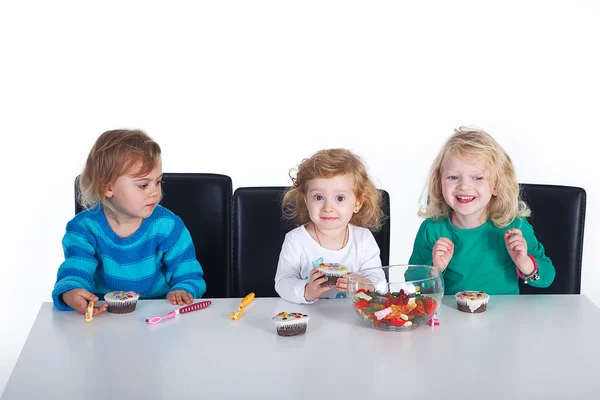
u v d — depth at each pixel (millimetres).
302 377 1439
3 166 3781
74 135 3812
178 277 2252
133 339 1662
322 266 1970
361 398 1343
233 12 3832
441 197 2381
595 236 3861
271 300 1967
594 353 1568
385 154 3930
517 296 1993
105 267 2225
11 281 3814
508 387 1394
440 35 3863
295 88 3875
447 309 1877
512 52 3840
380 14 3863
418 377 1437
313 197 2184
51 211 3820
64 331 1720
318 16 3852
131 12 3816
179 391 1383
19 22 3758
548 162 3877
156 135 3861
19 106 3771
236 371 1471
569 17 3791
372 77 3883
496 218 2309
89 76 3812
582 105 3822
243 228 2404
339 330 1709
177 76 3844
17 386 1413
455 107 3895
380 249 2373
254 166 3893
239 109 3865
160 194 2164
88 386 1411
